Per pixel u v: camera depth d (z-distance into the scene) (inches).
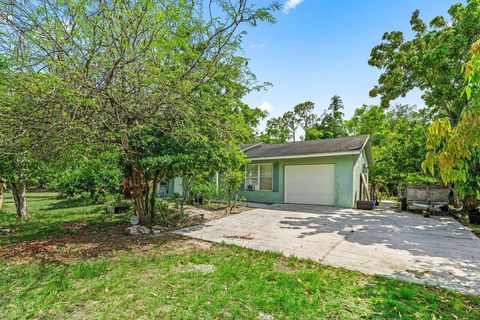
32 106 165.9
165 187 628.4
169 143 238.8
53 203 502.3
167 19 165.0
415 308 108.2
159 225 279.0
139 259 170.6
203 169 281.9
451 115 364.8
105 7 155.2
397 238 224.1
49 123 173.0
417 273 146.1
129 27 165.8
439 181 380.8
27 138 177.8
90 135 192.7
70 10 153.5
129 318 102.0
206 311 106.7
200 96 218.2
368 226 275.4
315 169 454.6
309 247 197.9
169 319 101.2
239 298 116.6
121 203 415.5
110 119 194.2
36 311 107.3
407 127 505.4
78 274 144.5
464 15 306.3
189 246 201.6
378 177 576.1
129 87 193.9
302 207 423.5
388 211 380.2
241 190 534.0
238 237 229.9
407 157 431.5
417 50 403.2
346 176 419.8
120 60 167.6
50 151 201.0
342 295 119.9
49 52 161.5
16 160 253.6
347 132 1116.5
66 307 110.5
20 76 152.1
